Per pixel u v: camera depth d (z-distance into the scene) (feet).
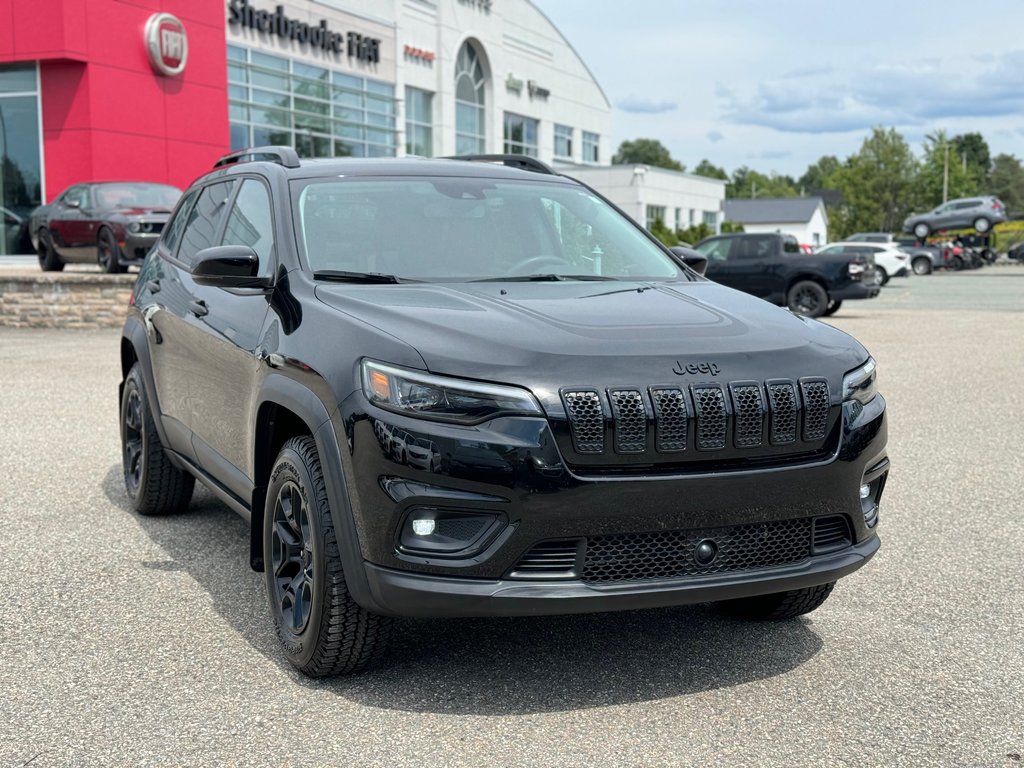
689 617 13.89
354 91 113.60
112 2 79.05
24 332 53.78
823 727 10.64
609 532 10.41
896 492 20.94
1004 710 11.07
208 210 17.40
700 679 11.83
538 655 12.50
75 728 10.57
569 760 9.90
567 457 10.32
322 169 15.23
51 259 64.75
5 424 27.89
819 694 11.44
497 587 10.33
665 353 10.98
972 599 14.66
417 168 15.84
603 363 10.67
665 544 10.69
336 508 10.94
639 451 10.47
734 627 13.52
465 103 141.49
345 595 11.13
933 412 30.37
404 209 14.69
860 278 66.54
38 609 14.05
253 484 13.12
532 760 9.89
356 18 114.01
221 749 10.11
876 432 11.75
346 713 10.92
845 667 12.21
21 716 10.85
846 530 11.72
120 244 58.54
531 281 13.75
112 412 29.78
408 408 10.43
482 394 10.33
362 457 10.60
